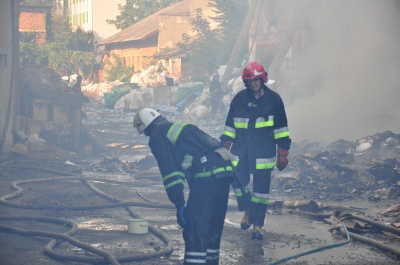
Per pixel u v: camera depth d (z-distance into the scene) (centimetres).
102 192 1577
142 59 8531
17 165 2147
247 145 1076
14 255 937
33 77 2605
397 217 1291
